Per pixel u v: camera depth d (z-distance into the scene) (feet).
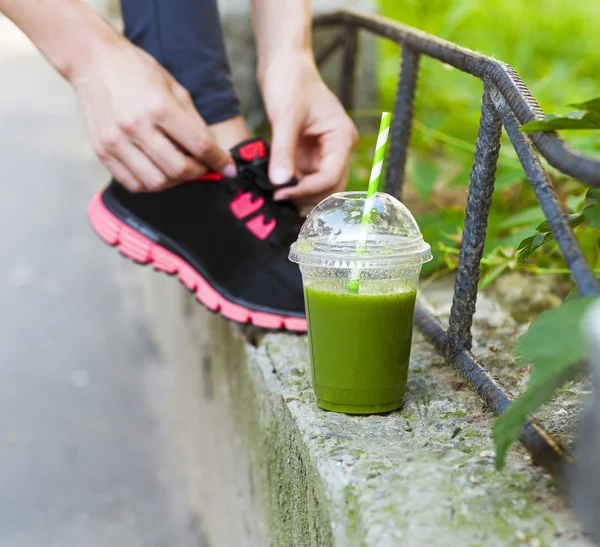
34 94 18.10
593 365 1.95
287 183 4.35
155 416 7.69
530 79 8.47
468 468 2.69
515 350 2.25
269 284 4.24
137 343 8.97
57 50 4.26
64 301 9.86
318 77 4.67
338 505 2.59
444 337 3.69
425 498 2.51
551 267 5.32
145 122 4.11
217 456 5.61
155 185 4.30
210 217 4.42
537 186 2.57
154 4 4.40
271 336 4.22
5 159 14.14
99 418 7.64
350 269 3.13
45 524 6.21
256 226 4.33
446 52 3.78
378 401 3.21
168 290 7.60
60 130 15.64
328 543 2.68
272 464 3.76
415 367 3.79
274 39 4.67
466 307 3.48
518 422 2.26
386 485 2.61
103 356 8.71
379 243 3.15
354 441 2.97
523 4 9.61
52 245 11.23
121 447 7.21
